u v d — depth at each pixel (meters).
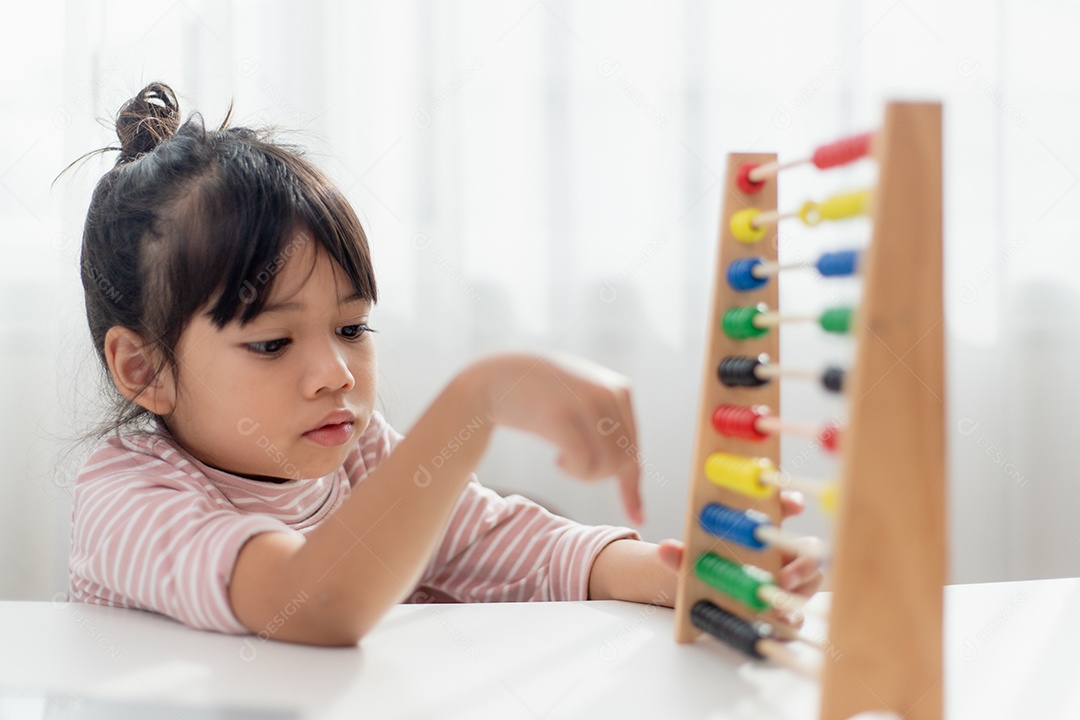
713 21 1.68
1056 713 0.45
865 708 0.41
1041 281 1.82
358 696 0.48
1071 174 1.80
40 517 1.57
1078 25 1.78
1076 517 1.83
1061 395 1.82
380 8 1.63
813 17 1.69
